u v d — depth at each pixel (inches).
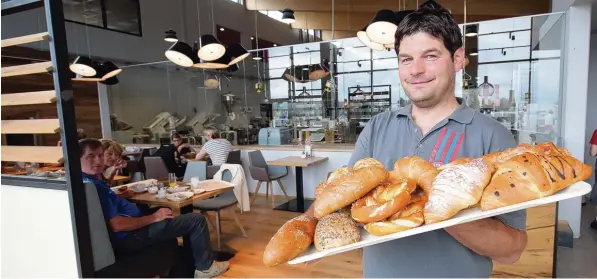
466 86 206.8
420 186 23.3
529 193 19.1
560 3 138.6
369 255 35.3
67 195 58.9
